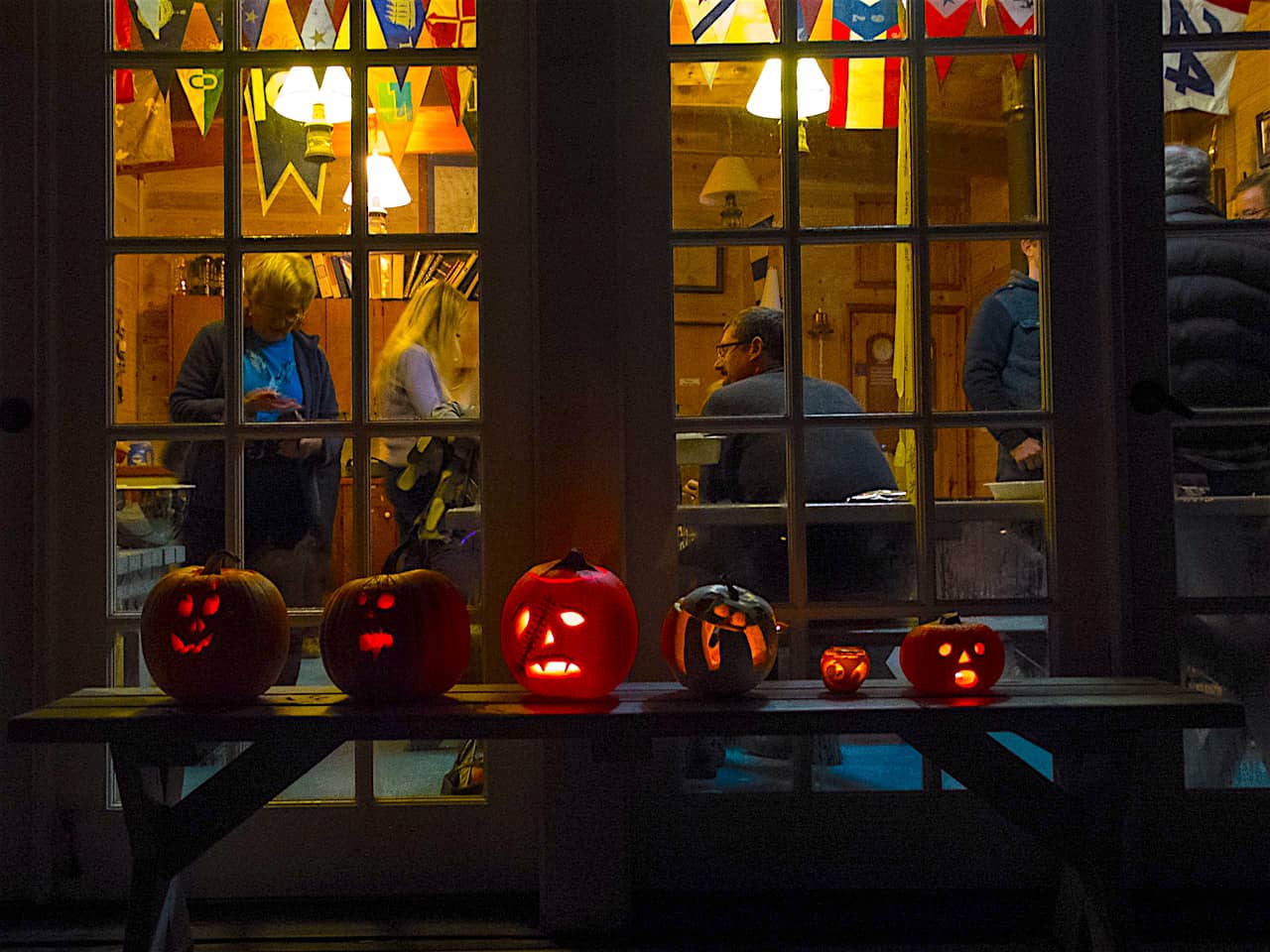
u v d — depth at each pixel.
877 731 1.40
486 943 1.69
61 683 1.86
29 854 1.83
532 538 1.87
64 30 1.88
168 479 1.91
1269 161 1.90
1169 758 1.83
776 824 1.86
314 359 1.93
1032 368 1.91
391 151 2.03
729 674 1.48
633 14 1.88
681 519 1.88
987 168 1.97
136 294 1.95
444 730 1.39
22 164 1.84
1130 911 1.47
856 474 1.89
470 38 1.94
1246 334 1.87
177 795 1.59
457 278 2.00
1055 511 1.87
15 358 1.84
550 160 1.79
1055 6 1.87
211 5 1.96
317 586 1.93
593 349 1.78
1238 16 1.90
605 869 1.73
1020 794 1.47
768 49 1.88
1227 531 1.87
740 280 2.37
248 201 2.04
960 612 1.86
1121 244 1.84
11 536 1.83
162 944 1.51
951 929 1.71
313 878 1.86
